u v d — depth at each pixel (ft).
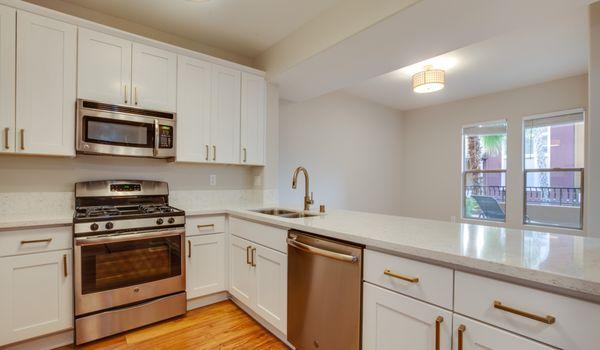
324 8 7.71
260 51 10.37
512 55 10.73
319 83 10.51
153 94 8.02
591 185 6.81
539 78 13.28
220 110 9.28
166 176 9.24
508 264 3.06
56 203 7.51
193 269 8.14
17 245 5.86
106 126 7.29
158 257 7.35
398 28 6.63
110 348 6.35
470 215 16.80
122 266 6.84
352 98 16.11
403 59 8.41
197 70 8.84
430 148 18.30
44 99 6.61
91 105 7.05
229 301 8.81
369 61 8.54
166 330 7.11
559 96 13.39
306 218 6.59
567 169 13.42
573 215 13.30
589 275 2.69
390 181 18.60
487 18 6.17
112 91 7.41
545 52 10.47
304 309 5.76
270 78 10.09
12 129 6.28
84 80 7.06
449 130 17.42
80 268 6.31
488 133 16.05
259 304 7.16
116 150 7.41
